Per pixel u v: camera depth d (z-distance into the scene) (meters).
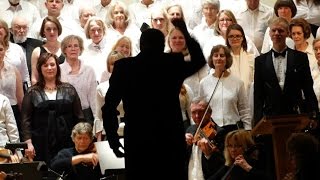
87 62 16.36
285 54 13.77
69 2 18.98
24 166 10.88
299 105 13.48
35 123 13.85
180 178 9.32
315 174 8.99
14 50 15.36
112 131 9.44
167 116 9.38
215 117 14.09
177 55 9.53
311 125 12.25
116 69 9.48
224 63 14.17
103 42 16.64
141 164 9.30
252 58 15.34
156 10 16.48
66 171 12.48
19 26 16.17
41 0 18.98
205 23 16.91
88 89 15.05
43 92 13.98
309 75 13.62
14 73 14.63
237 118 14.12
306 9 18.08
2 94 14.46
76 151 12.78
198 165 12.28
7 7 18.38
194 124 13.02
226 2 18.14
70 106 14.00
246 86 15.05
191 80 14.92
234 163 11.33
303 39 15.55
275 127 9.66
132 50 15.93
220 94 14.12
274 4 18.73
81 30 18.05
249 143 11.64
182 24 9.45
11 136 13.79
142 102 9.38
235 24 15.36
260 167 11.64
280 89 13.52
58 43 15.95
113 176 11.37
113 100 9.44
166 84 9.43
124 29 17.28
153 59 9.48
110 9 17.34
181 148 9.37
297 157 9.07
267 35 16.27
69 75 15.03
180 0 18.69
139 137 9.33
